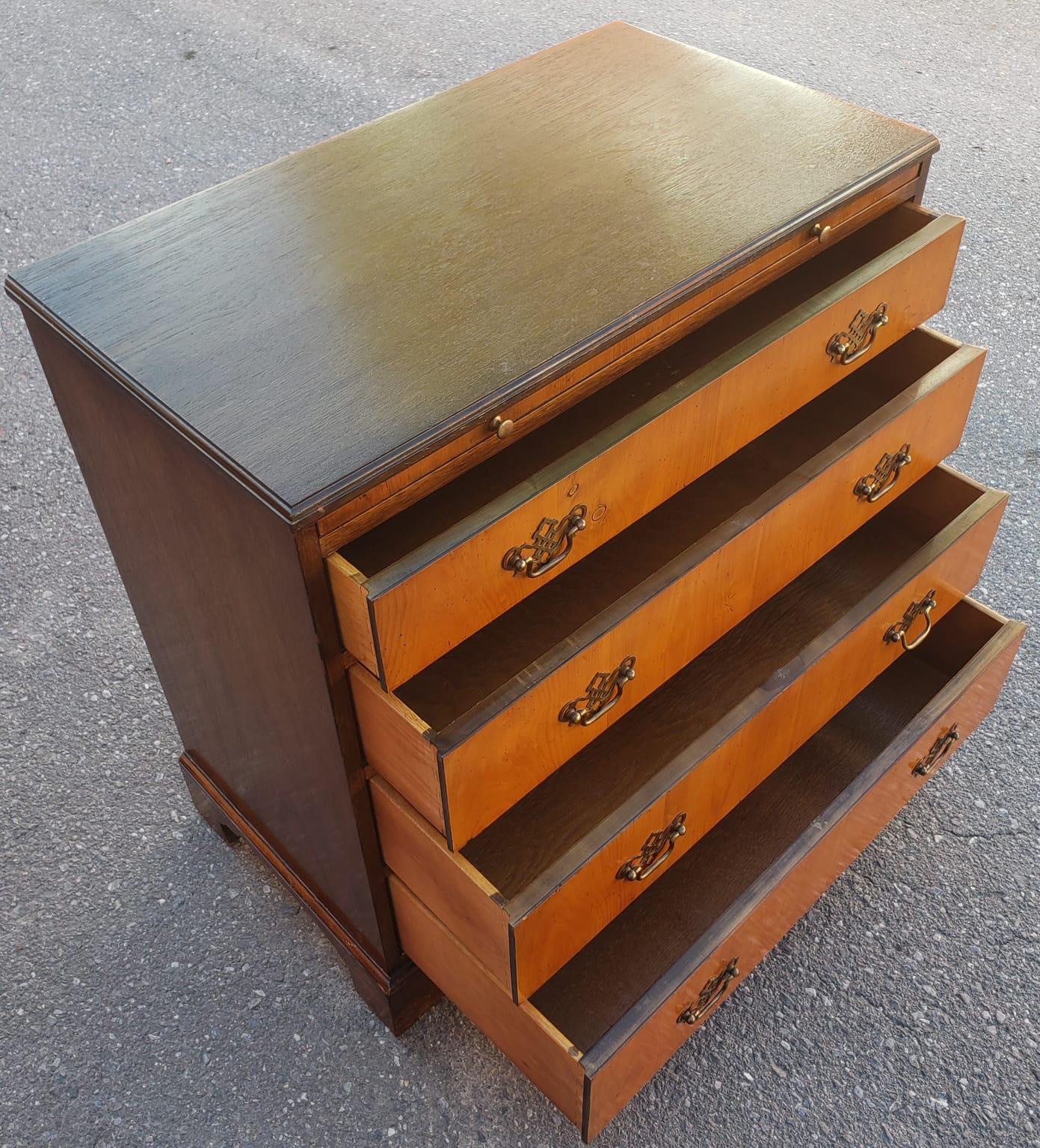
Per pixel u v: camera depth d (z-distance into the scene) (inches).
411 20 135.9
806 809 60.8
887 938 62.9
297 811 54.5
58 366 46.8
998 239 104.4
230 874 66.7
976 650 65.4
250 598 43.8
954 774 69.7
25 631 78.8
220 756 60.2
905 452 56.5
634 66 59.3
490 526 40.3
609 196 50.1
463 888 45.7
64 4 142.7
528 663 48.6
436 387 41.2
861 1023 59.7
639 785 52.6
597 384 45.2
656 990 48.4
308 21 137.0
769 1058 58.6
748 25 132.3
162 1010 61.4
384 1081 58.4
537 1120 56.8
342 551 45.0
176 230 49.3
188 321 44.6
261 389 41.4
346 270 46.7
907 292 53.7
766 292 56.6
